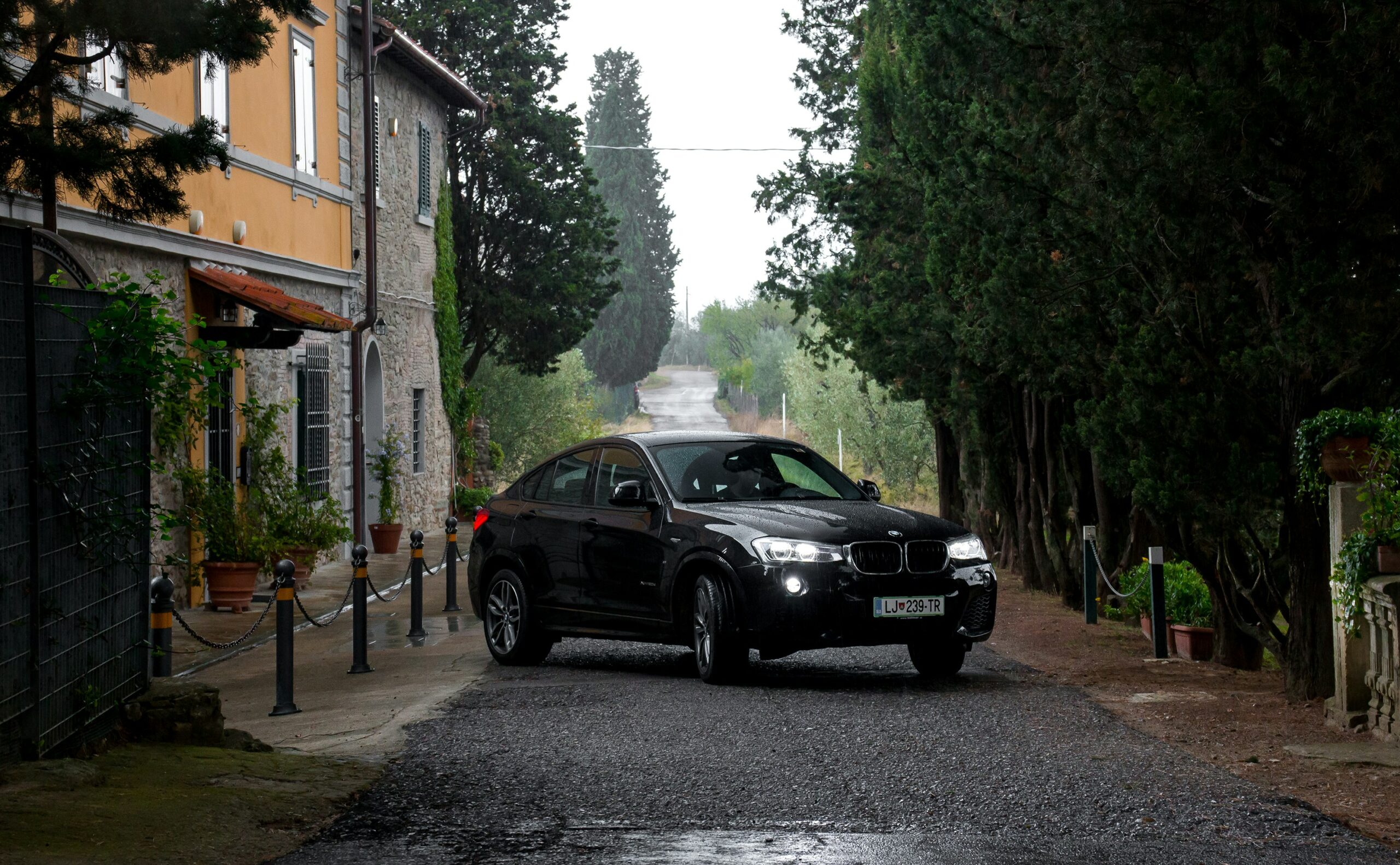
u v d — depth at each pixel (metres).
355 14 24.53
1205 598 12.79
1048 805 6.34
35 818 5.64
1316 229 8.81
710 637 9.82
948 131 15.62
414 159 29.12
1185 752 7.50
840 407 36.50
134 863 5.24
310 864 5.43
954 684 9.98
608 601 10.78
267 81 19.98
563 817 6.19
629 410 96.75
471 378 38.41
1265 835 5.84
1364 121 8.23
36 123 9.50
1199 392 9.67
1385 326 8.55
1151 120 9.55
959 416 19.50
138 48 9.40
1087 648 12.56
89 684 7.01
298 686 11.03
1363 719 8.05
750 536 9.75
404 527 28.25
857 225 20.84
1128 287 10.89
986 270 14.32
